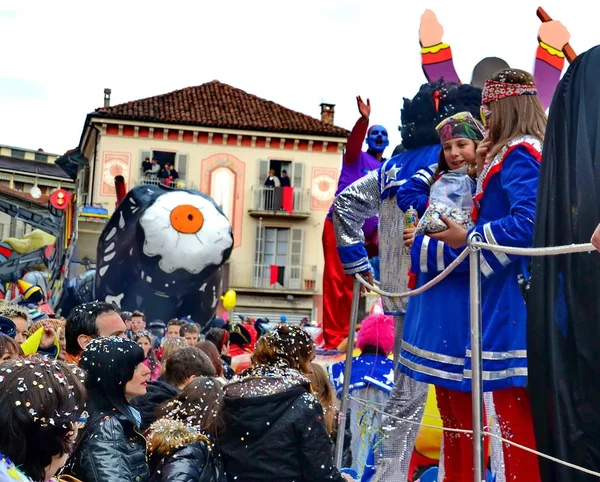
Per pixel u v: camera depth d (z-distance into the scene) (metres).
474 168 4.16
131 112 44.91
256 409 4.04
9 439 2.16
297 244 46.62
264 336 4.31
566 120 2.86
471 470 3.96
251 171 46.16
